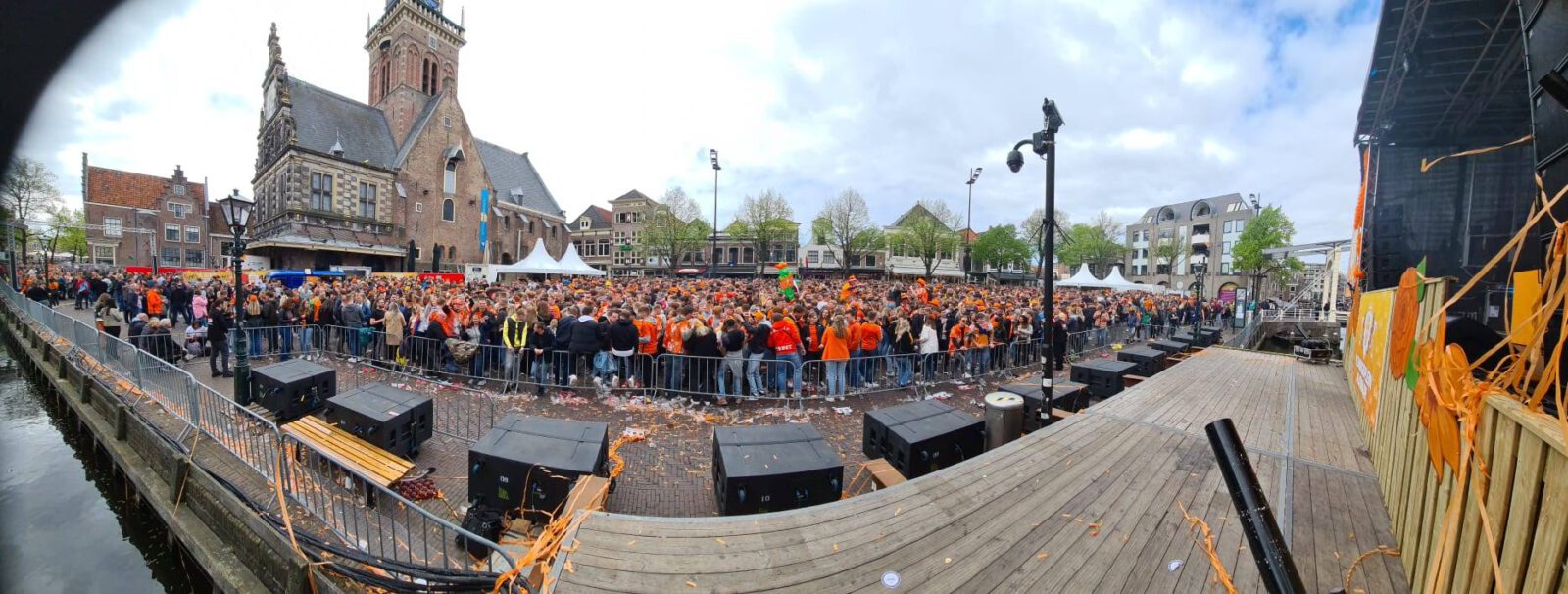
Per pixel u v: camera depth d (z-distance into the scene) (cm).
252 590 465
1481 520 233
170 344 1128
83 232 4962
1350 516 419
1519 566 201
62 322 1285
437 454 664
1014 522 397
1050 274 646
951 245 4969
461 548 455
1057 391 787
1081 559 353
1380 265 878
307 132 4212
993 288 3062
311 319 1302
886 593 319
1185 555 357
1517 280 243
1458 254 797
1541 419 196
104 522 749
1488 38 584
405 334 1140
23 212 2508
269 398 728
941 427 594
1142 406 722
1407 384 398
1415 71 659
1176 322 2422
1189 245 6266
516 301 1298
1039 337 1390
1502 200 748
